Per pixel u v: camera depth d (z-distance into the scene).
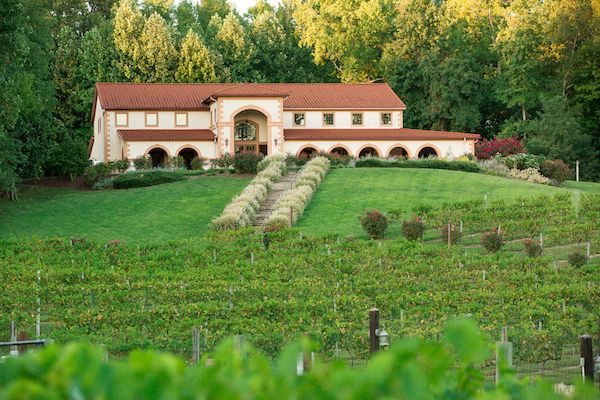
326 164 78.88
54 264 47.62
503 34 105.19
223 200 69.00
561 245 53.66
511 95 103.12
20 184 78.12
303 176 72.69
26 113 72.19
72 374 4.47
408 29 108.38
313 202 67.56
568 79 101.62
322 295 37.31
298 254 49.25
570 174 80.69
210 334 30.88
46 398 4.25
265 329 31.78
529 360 28.48
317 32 119.38
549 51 102.31
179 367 4.80
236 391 4.64
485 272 42.69
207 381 4.60
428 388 5.12
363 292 39.66
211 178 77.06
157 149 87.38
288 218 59.56
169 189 73.19
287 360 5.14
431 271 43.84
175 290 39.09
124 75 104.88
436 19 108.44
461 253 48.75
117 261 47.94
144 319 33.91
